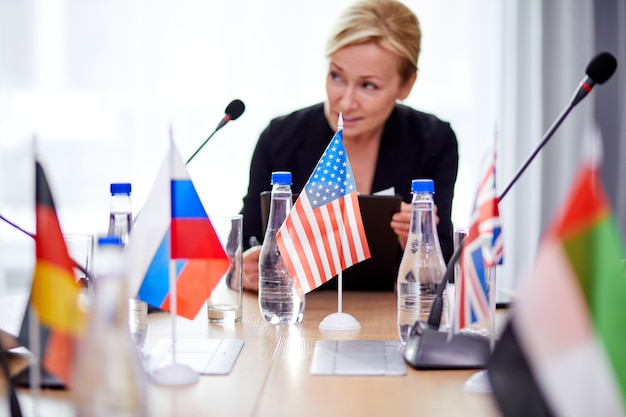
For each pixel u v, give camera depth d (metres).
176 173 1.14
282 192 1.54
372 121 2.29
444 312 1.32
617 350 0.73
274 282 1.51
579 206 0.73
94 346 0.77
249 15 3.26
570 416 0.73
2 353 0.98
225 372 1.12
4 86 3.28
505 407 0.79
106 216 3.30
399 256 2.00
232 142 3.27
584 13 3.24
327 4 3.25
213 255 1.14
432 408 0.95
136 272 1.11
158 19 3.26
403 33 2.28
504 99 3.24
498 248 1.11
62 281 0.91
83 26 3.28
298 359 1.21
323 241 1.47
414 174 2.32
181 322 1.53
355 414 0.93
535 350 0.74
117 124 3.29
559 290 0.73
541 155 3.27
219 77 3.27
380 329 1.46
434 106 3.29
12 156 3.30
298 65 3.27
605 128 3.28
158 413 0.93
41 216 0.92
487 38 3.26
